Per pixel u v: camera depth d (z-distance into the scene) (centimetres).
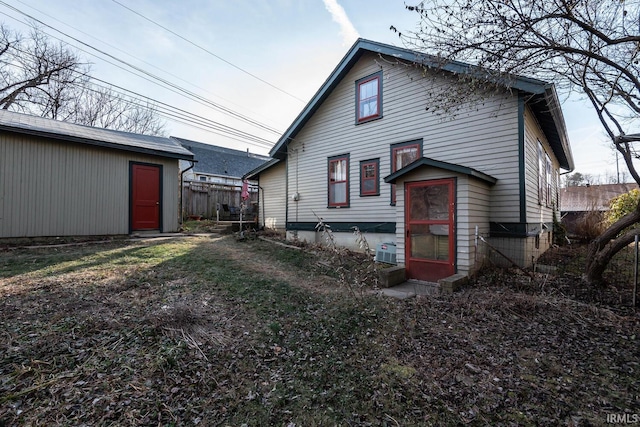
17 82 1681
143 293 446
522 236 630
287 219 1125
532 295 472
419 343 340
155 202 1035
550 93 603
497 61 452
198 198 1645
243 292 486
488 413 229
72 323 331
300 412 230
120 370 260
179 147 1156
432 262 609
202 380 258
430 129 764
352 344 338
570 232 1501
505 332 364
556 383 266
